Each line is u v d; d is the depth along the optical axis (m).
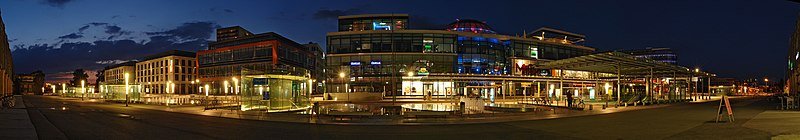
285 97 30.14
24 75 145.12
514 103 41.03
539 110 27.61
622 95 54.34
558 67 40.50
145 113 26.44
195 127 17.77
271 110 28.97
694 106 34.16
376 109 31.97
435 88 65.06
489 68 69.81
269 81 29.31
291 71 31.47
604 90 69.31
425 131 16.41
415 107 34.25
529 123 19.27
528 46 74.50
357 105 38.22
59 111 28.83
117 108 33.00
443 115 21.75
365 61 65.19
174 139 14.06
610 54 32.41
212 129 17.03
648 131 15.95
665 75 52.19
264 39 98.81
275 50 89.25
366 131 16.44
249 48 93.56
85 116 23.77
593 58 33.91
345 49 65.81
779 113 24.11
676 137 14.09
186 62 121.31
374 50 65.25
